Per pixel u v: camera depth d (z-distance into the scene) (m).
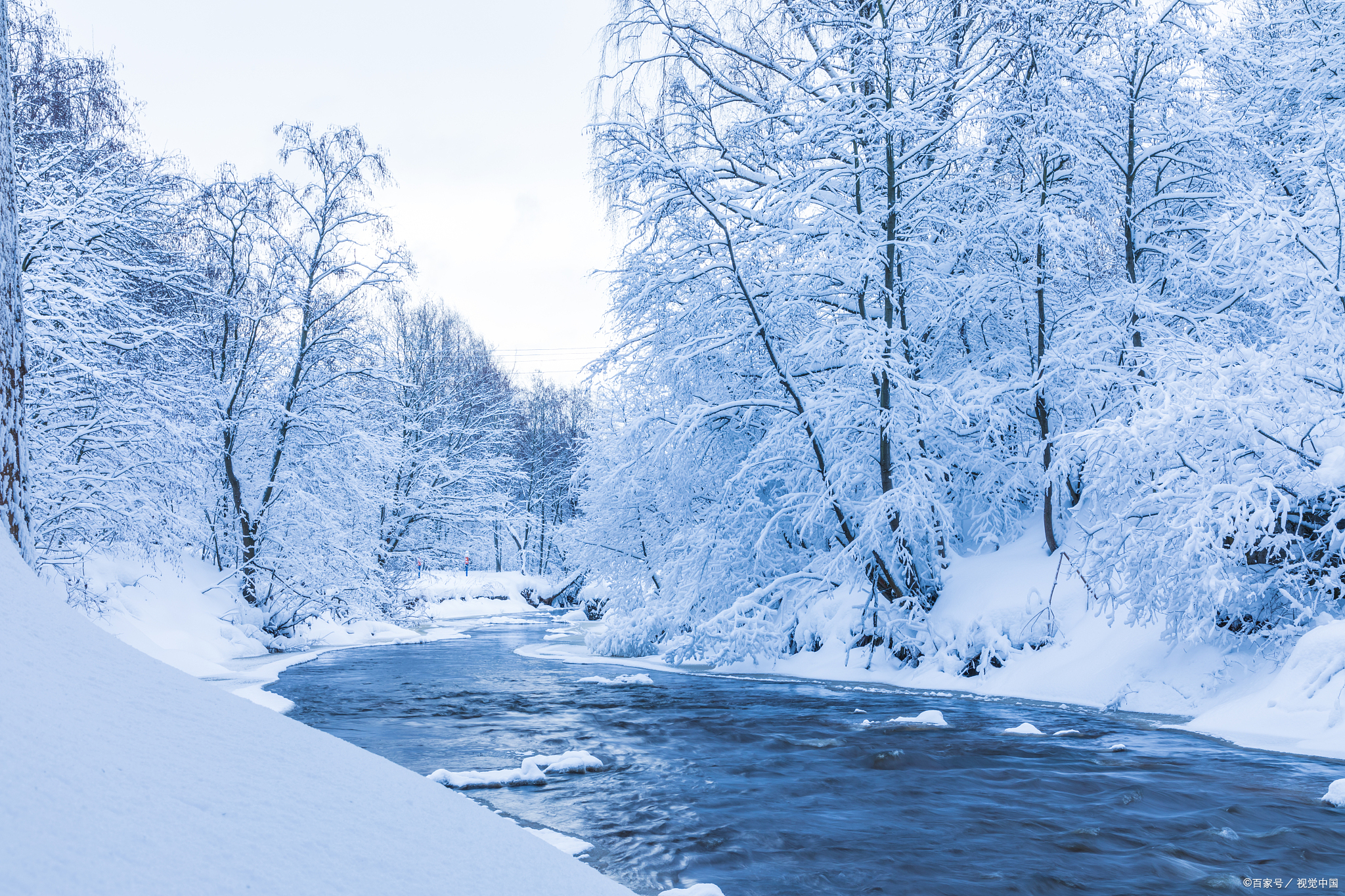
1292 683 9.80
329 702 13.73
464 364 50.97
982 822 6.45
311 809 2.54
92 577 18.19
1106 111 16.39
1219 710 10.61
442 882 2.45
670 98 18.91
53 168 17.19
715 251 18.52
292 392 26.80
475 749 9.67
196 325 19.08
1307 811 6.57
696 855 5.68
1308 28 17.39
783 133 18.28
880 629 17.23
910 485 16.31
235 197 25.05
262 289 26.12
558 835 6.07
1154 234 17.11
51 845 1.76
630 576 24.91
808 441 17.95
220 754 2.62
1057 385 16.70
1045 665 14.34
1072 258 16.42
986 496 18.53
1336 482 10.27
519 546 60.78
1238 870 5.27
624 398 23.12
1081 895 4.91
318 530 25.95
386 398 30.72
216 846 2.07
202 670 17.02
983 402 16.14
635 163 17.16
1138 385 14.91
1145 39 15.80
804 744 9.88
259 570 25.27
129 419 17.08
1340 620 10.30
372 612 28.19
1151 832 6.10
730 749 9.65
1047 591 15.48
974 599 16.67
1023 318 18.00
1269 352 11.42
